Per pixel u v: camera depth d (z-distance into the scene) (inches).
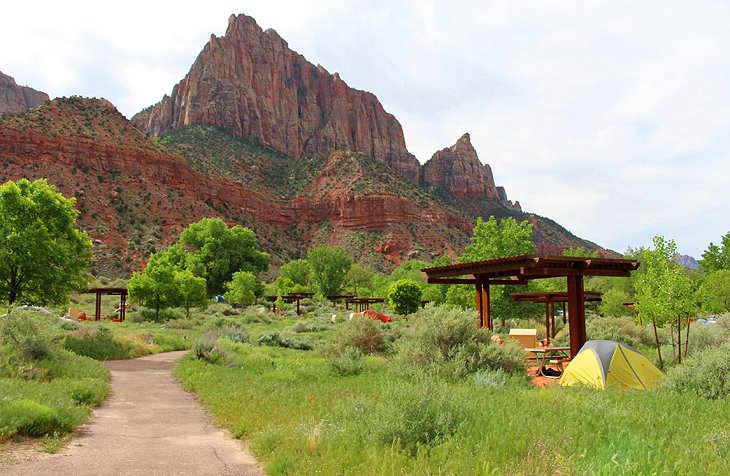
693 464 199.2
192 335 1348.4
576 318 631.2
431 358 521.0
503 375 470.0
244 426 319.0
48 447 253.0
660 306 579.8
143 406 421.1
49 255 829.2
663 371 575.8
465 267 709.9
